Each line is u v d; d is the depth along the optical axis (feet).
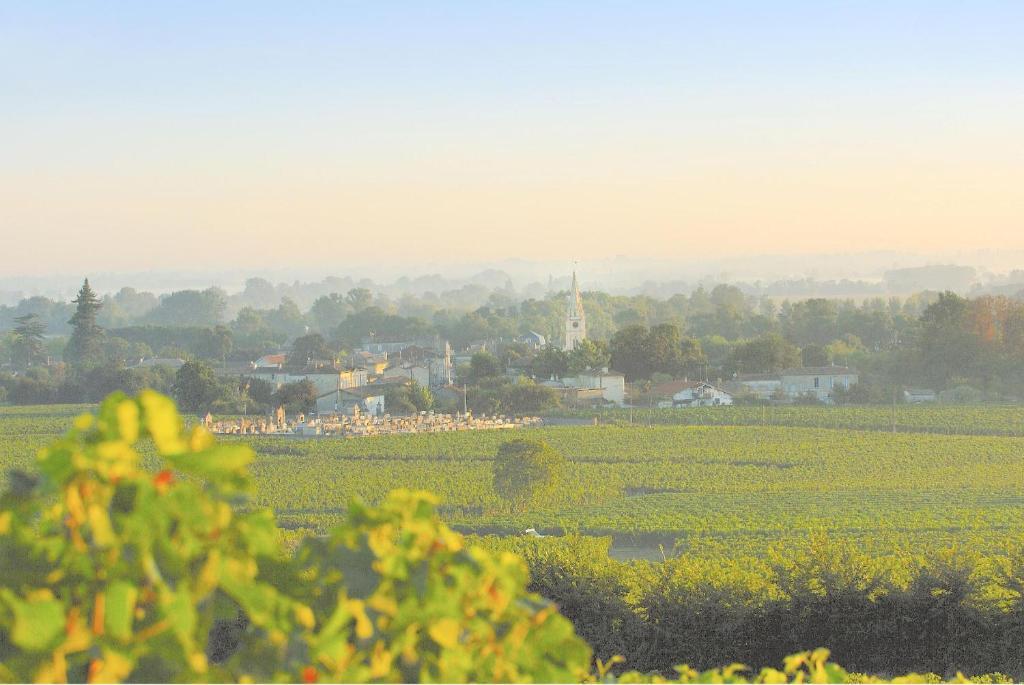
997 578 114.32
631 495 554.46
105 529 23.07
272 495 538.47
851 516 442.91
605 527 411.95
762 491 550.36
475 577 28.43
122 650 22.71
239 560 25.80
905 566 120.88
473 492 536.01
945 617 114.11
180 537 24.27
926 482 572.51
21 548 23.82
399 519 28.55
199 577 24.04
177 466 23.85
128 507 23.90
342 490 552.41
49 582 23.75
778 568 119.55
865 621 115.03
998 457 652.89
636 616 115.96
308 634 25.59
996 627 112.37
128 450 23.32
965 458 651.66
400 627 26.91
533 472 485.97
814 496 520.01
